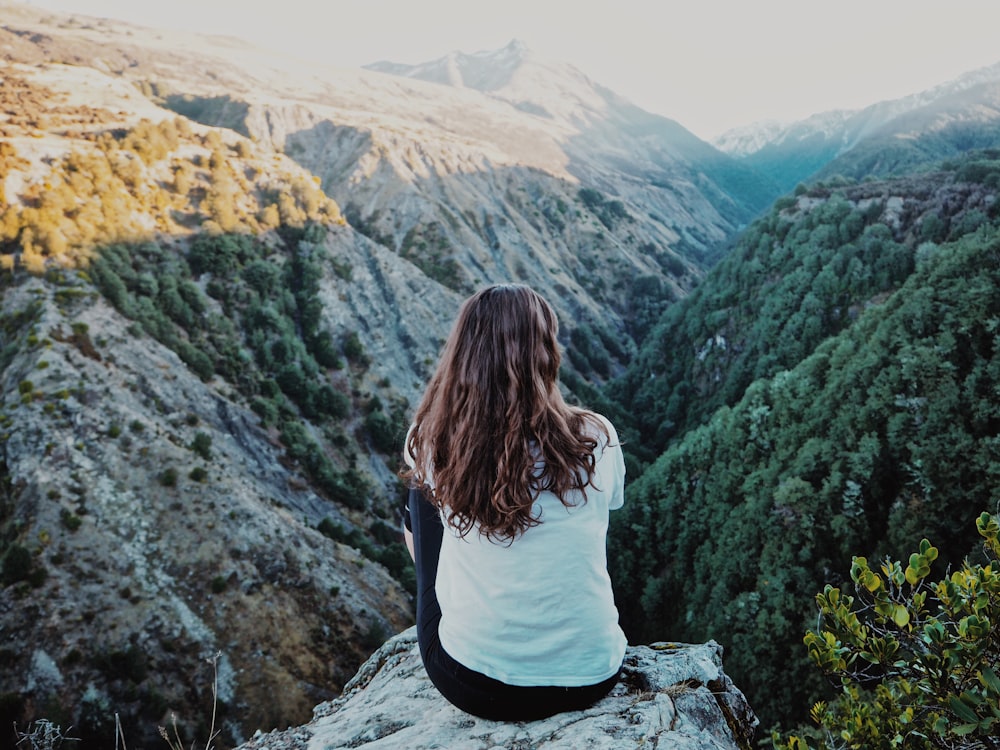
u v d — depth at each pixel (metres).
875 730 3.82
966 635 3.34
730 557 44.78
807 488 40.94
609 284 174.62
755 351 90.00
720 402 90.94
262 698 43.09
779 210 108.56
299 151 189.75
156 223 88.50
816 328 80.88
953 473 36.94
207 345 77.25
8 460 47.56
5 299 63.75
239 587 47.22
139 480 49.69
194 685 42.06
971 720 3.13
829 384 48.16
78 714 38.47
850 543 38.19
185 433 59.28
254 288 90.81
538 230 183.88
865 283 80.81
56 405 50.97
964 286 44.84
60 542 44.25
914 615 3.59
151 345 66.56
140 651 41.62
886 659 3.63
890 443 40.69
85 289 66.19
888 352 45.91
